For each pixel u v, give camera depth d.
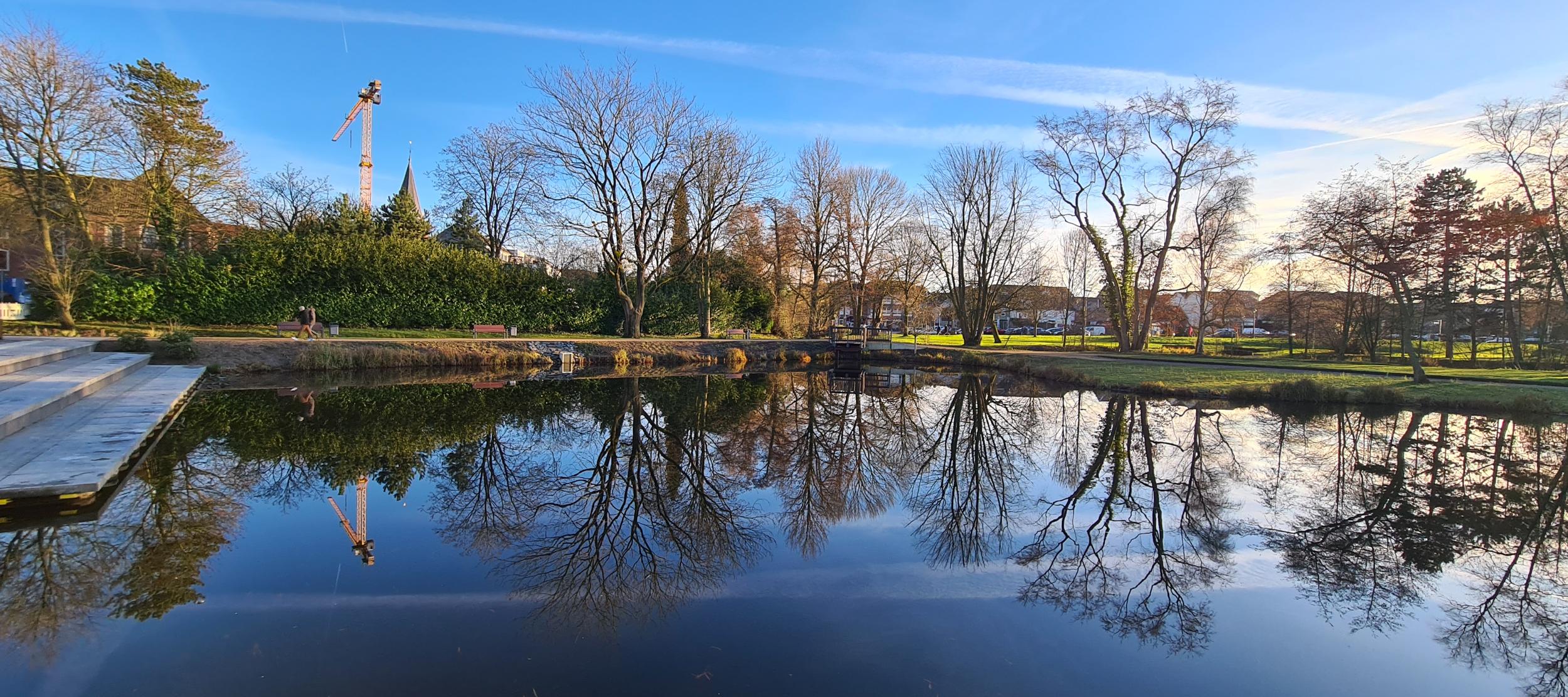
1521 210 20.45
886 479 8.49
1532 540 6.15
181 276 19.39
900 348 29.45
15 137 16.78
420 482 7.59
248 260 20.64
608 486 7.75
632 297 28.89
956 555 5.63
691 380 19.52
